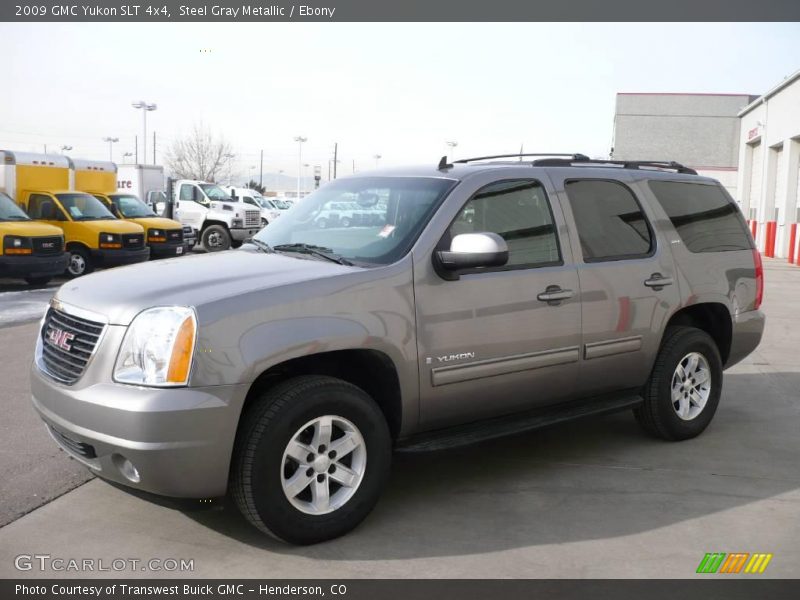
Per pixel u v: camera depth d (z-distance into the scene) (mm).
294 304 3742
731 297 5766
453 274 4207
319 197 5090
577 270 4793
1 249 15281
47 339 4055
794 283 16469
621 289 5004
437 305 4172
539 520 4145
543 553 3754
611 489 4605
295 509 3713
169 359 3467
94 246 17953
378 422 3957
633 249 5191
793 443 5551
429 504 4355
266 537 3910
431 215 4316
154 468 3432
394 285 4043
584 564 3645
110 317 3643
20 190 18297
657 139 46156
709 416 5672
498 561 3666
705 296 5551
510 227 4602
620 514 4238
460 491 4559
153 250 20547
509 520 4141
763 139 29844
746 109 33562
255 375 3568
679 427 5473
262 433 3592
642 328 5141
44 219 18156
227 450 3529
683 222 5598
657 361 5355
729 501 4438
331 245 4465
